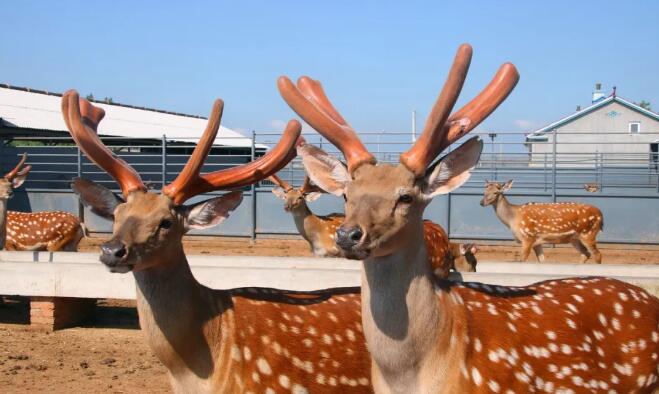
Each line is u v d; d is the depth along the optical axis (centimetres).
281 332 405
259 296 422
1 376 659
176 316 381
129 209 385
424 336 329
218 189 422
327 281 750
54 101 2833
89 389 626
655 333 385
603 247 1900
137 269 373
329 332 416
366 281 333
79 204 2103
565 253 1788
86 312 880
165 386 638
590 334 369
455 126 348
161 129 3122
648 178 2364
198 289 397
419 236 331
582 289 391
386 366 332
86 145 402
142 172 2356
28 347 764
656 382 386
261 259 989
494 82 363
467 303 360
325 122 345
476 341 345
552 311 370
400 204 317
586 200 1939
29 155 2297
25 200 2134
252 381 391
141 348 767
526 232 1537
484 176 2259
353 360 415
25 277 822
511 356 347
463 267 960
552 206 1537
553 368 354
